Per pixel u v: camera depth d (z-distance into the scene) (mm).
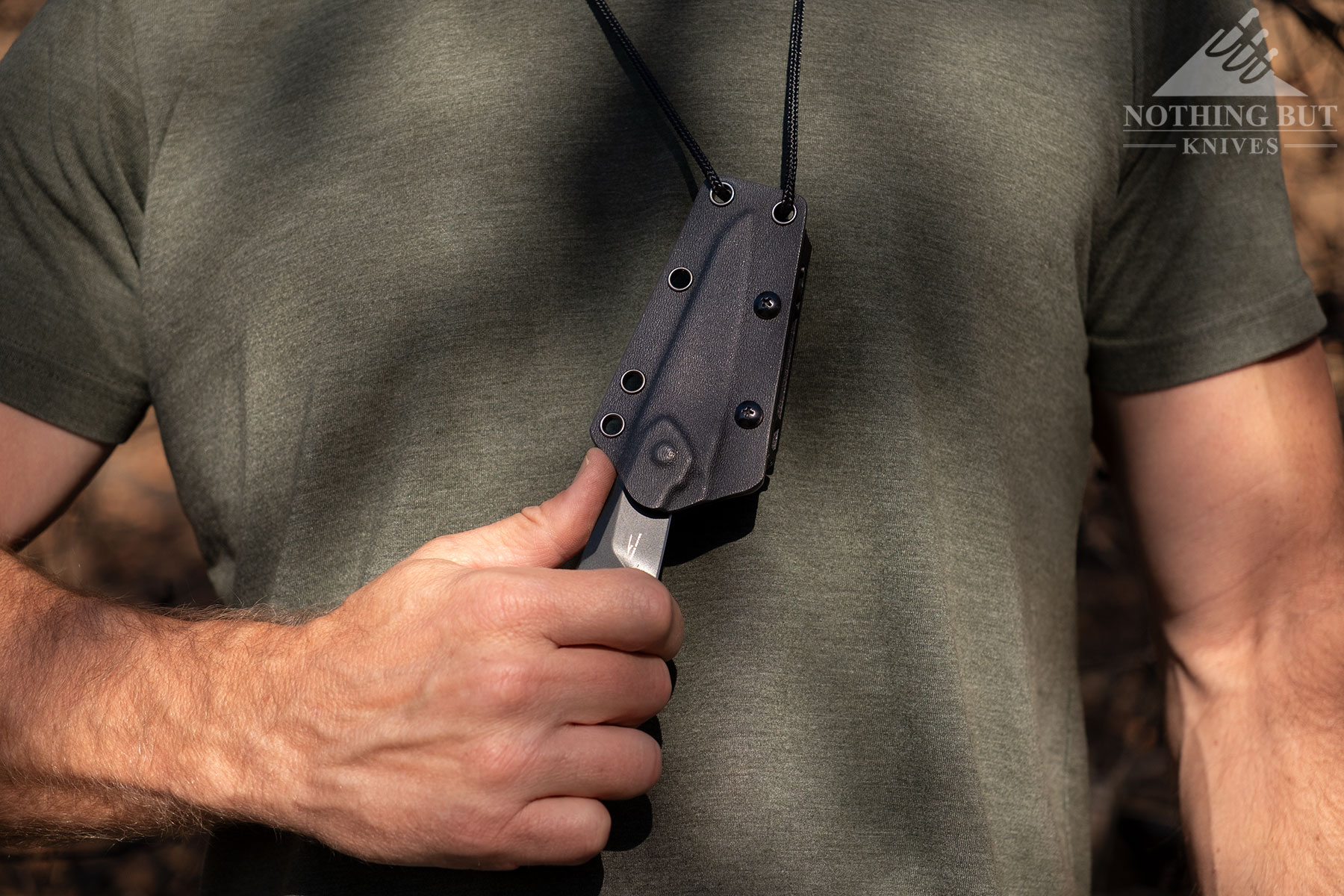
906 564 740
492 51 828
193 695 720
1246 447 875
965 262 791
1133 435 927
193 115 867
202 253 844
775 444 708
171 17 879
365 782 660
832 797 708
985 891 708
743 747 705
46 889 2213
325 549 776
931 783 717
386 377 779
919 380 770
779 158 785
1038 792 777
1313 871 784
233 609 793
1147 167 874
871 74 810
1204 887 858
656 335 720
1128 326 902
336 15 870
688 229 738
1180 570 909
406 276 788
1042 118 827
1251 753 844
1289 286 882
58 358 886
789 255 725
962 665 748
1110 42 863
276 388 807
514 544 690
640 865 699
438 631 644
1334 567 860
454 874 709
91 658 757
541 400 761
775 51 812
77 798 756
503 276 779
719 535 734
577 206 790
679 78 808
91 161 875
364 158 818
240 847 789
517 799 632
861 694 725
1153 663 2248
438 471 761
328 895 728
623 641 643
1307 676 830
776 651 718
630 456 703
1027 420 823
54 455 900
